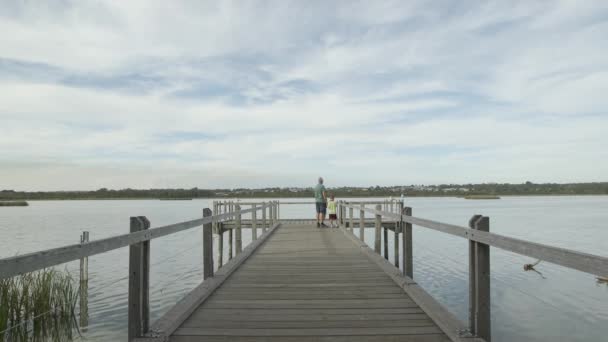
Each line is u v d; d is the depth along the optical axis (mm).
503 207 84438
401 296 5512
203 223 5734
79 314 9094
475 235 3543
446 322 4098
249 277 6762
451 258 18531
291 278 6680
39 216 62906
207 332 4145
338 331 4168
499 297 11422
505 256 19141
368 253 8977
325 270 7371
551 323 9297
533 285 12875
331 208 16906
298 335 4059
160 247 21953
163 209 92625
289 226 17391
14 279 7422
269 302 5227
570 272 14977
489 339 3639
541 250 2527
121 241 3227
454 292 12359
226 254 21312
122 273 15133
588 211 65312
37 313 7242
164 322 4129
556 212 62531
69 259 2498
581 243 25016
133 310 3727
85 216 62281
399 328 4250
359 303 5168
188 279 13844
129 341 3695
